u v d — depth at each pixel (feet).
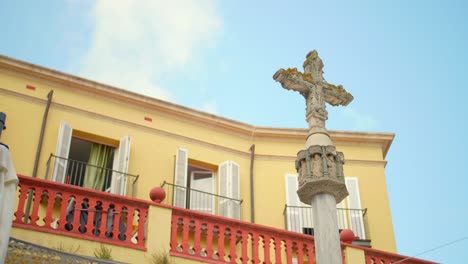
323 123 45.24
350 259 56.54
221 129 75.97
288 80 46.19
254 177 74.59
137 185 67.72
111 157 69.97
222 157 74.49
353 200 73.97
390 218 73.72
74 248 47.78
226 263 52.75
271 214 72.33
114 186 66.39
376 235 72.38
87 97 70.44
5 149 35.76
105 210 50.62
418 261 59.41
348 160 77.15
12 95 66.49
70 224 49.55
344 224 72.38
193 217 53.67
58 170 63.52
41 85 68.49
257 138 77.20
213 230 58.23
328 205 41.75
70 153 71.00
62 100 68.85
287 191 73.87
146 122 72.18
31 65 68.23
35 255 41.98
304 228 71.36
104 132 69.67
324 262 39.88
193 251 57.21
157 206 52.21
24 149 64.28
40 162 64.23
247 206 72.23
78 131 68.44
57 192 49.88
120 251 49.16
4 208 34.55
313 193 42.34
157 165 70.18
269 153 76.28
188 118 74.59
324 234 40.78
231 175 72.13
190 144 73.36
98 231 51.19
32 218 48.16
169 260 50.44
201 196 71.10
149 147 70.85
